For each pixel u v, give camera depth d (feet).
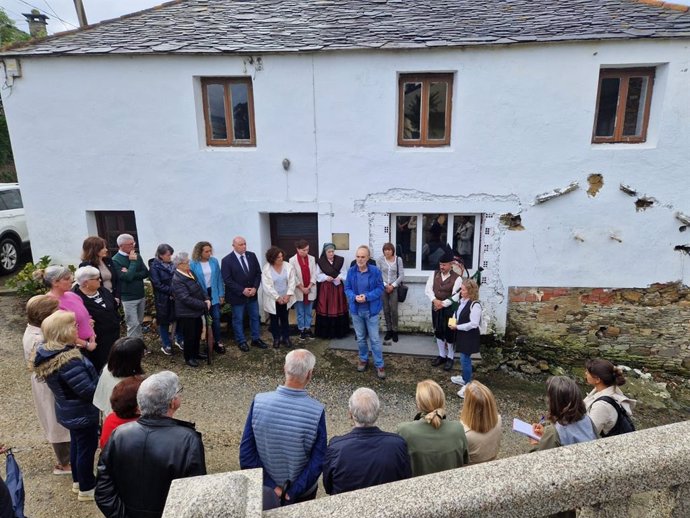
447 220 25.57
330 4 28.71
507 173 23.93
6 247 33.19
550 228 24.31
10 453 9.85
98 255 19.47
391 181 24.68
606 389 12.04
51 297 13.15
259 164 25.08
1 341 24.04
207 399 19.48
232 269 22.72
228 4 29.76
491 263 25.11
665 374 24.82
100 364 16.79
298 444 9.87
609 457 6.31
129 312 21.53
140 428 8.54
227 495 5.25
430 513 5.59
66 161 25.71
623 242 23.99
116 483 8.50
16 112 25.22
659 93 22.43
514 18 24.75
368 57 23.13
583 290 24.91
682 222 23.36
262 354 23.56
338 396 20.27
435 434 10.02
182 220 26.09
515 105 23.06
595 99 22.57
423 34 23.38
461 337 20.18
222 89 24.93
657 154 22.81
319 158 24.75
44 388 13.25
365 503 5.69
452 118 23.99
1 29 60.80
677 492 6.52
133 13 29.01
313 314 26.76
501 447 17.39
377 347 21.63
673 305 24.49
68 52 23.82
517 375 22.93
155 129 24.98
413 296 26.17
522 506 5.86
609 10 24.99
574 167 23.44
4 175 55.57
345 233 25.62
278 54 23.32
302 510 5.61
